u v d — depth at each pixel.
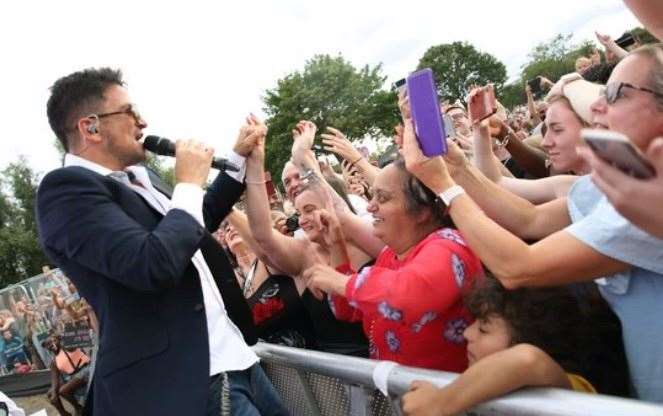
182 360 1.64
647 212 0.79
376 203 1.83
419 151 1.44
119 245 1.52
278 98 47.38
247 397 1.86
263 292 2.57
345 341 2.35
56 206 1.58
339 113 46.28
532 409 1.05
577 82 1.97
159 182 2.17
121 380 1.61
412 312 1.54
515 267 1.25
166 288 1.56
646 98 1.09
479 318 1.45
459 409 1.18
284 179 2.90
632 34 3.54
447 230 1.69
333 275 1.86
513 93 38.19
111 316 1.65
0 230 39.78
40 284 9.95
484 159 2.57
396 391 1.44
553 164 2.07
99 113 1.81
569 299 1.39
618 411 0.91
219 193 2.33
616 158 0.76
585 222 1.20
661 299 1.15
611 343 1.38
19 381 9.15
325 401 1.94
